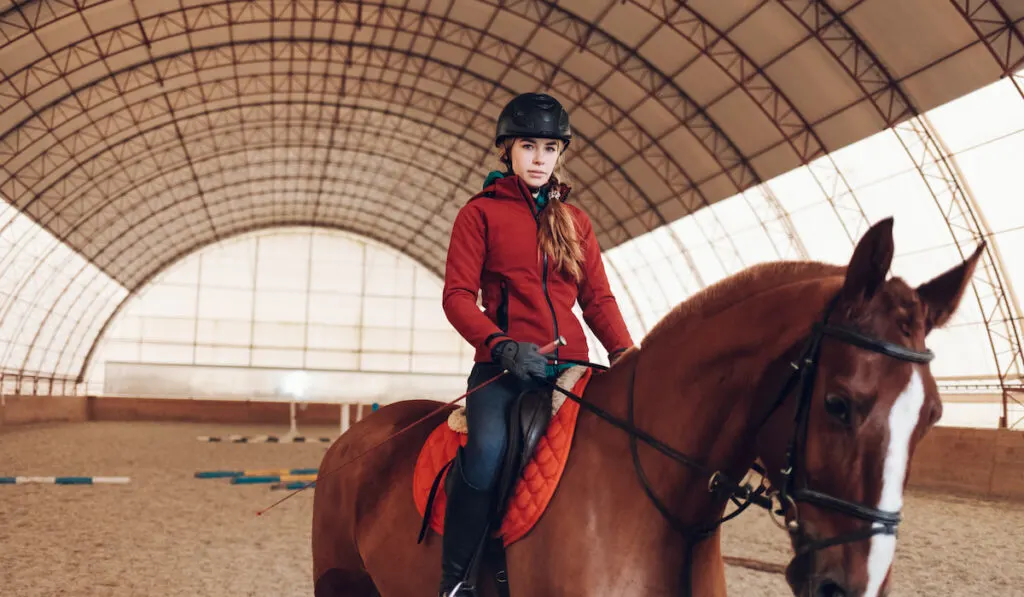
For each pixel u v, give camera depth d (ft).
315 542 10.09
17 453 55.83
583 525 6.68
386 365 122.83
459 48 70.85
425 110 85.05
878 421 5.30
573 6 59.16
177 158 92.22
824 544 5.36
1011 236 47.16
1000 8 39.96
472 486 7.16
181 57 70.85
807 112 54.24
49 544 24.00
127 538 25.26
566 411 7.38
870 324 5.53
